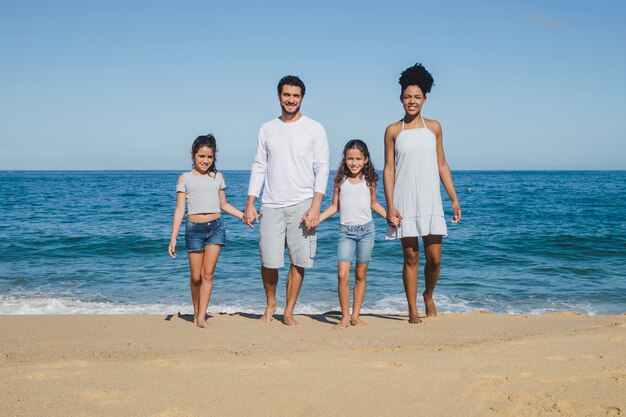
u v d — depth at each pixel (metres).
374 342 4.34
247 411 2.69
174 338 4.68
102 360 3.61
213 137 5.24
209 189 5.22
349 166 5.16
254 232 16.64
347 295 5.21
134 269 11.09
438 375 3.16
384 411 2.69
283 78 5.04
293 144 5.06
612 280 10.27
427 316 5.79
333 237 15.48
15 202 31.14
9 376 3.19
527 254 13.19
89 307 7.95
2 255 12.73
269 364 3.37
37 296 8.66
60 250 13.41
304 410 2.70
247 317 5.90
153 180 86.62
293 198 5.11
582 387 2.95
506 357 3.54
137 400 2.82
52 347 4.30
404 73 5.11
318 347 4.11
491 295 8.99
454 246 14.21
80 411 2.69
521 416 2.61
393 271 10.77
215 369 3.31
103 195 39.66
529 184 66.31
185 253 13.12
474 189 51.06
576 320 5.45
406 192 5.11
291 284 5.30
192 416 2.64
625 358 3.47
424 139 5.08
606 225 19.00
